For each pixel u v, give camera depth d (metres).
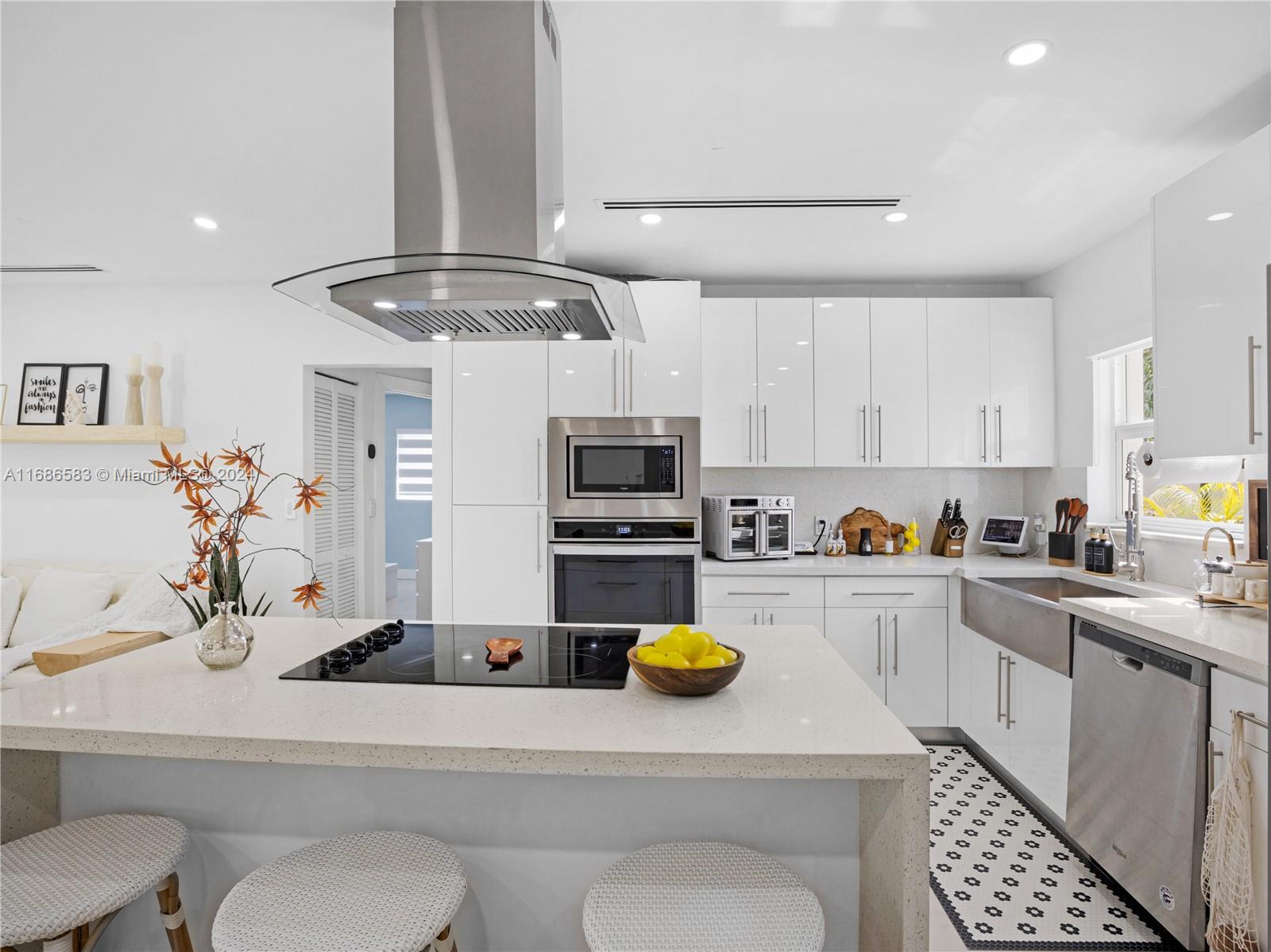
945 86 2.08
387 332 2.08
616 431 3.60
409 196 1.66
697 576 3.59
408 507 8.30
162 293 4.19
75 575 3.90
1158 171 2.65
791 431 3.86
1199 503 2.96
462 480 3.64
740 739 1.33
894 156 2.54
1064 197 2.89
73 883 1.35
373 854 1.41
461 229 1.64
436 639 2.12
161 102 2.17
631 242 3.46
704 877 1.34
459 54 1.65
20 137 2.38
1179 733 1.95
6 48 1.89
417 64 1.66
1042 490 4.00
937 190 2.83
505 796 1.58
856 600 3.67
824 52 1.92
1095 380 3.52
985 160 2.57
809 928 1.20
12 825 1.57
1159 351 2.29
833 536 4.23
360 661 1.88
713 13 1.75
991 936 2.12
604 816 1.57
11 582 3.86
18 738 1.41
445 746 1.30
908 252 3.61
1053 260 3.72
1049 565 3.60
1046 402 3.83
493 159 1.64
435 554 3.64
